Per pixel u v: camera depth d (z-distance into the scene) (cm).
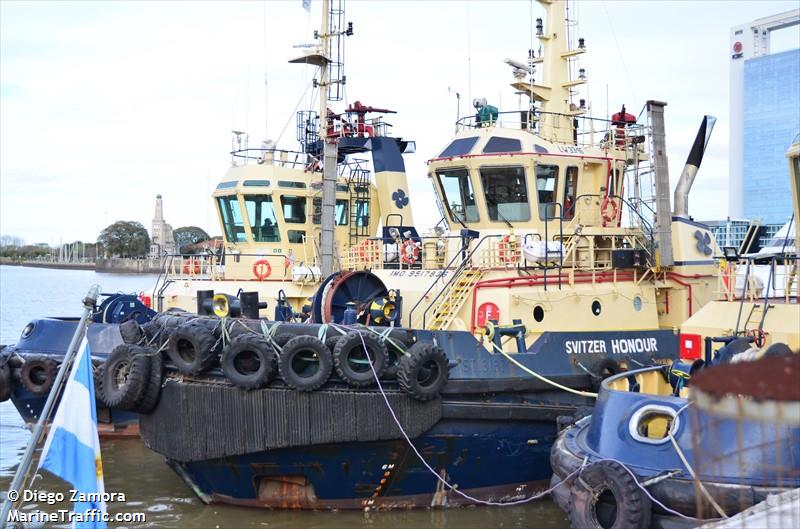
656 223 1670
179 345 1326
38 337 1816
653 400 984
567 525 1313
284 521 1321
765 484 861
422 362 1258
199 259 2319
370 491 1338
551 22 1908
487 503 1399
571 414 1383
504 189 1692
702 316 1235
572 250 1586
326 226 1816
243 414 1271
